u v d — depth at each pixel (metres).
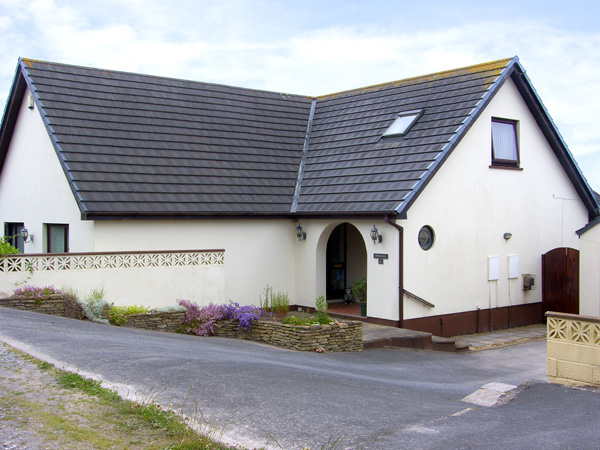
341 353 12.48
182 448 5.42
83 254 13.11
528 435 6.29
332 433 6.07
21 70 17.38
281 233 17.66
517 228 18.31
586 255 16.22
